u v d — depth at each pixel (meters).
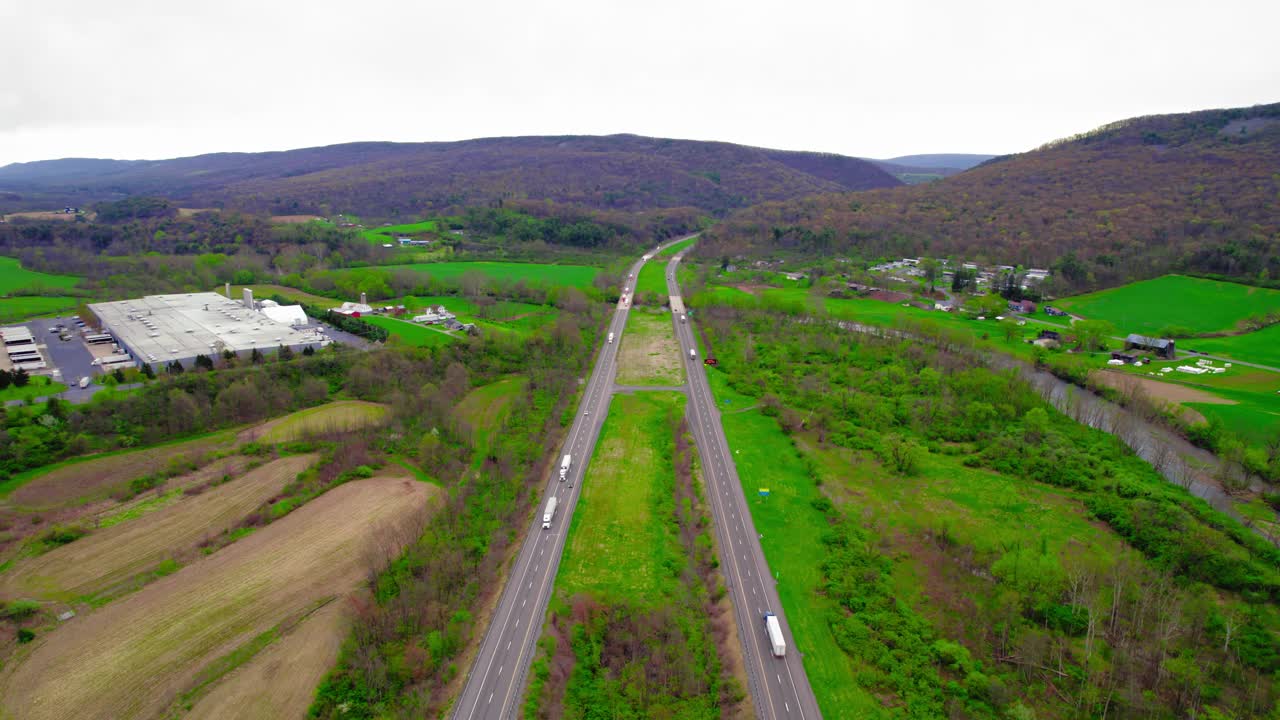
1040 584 107.94
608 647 100.19
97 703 85.62
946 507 137.62
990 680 91.25
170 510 127.44
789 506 139.25
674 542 126.31
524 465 152.50
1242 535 121.19
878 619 104.81
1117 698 87.44
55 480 133.50
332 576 111.50
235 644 96.12
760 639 101.81
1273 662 92.50
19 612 98.88
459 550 117.12
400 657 93.81
